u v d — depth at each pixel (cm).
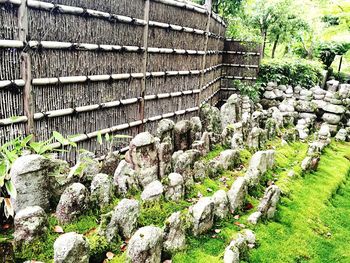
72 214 383
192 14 797
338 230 505
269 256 400
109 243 353
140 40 631
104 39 545
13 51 414
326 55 1847
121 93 609
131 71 624
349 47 1806
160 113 743
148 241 319
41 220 339
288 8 1466
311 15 1703
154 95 704
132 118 651
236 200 471
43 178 386
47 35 449
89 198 405
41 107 463
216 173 576
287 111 1020
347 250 457
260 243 419
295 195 569
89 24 510
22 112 441
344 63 2298
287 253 415
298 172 656
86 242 308
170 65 747
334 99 1047
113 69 578
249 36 1296
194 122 690
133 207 375
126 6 575
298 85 1269
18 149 405
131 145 482
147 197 426
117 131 613
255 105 1084
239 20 1351
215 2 1264
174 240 363
